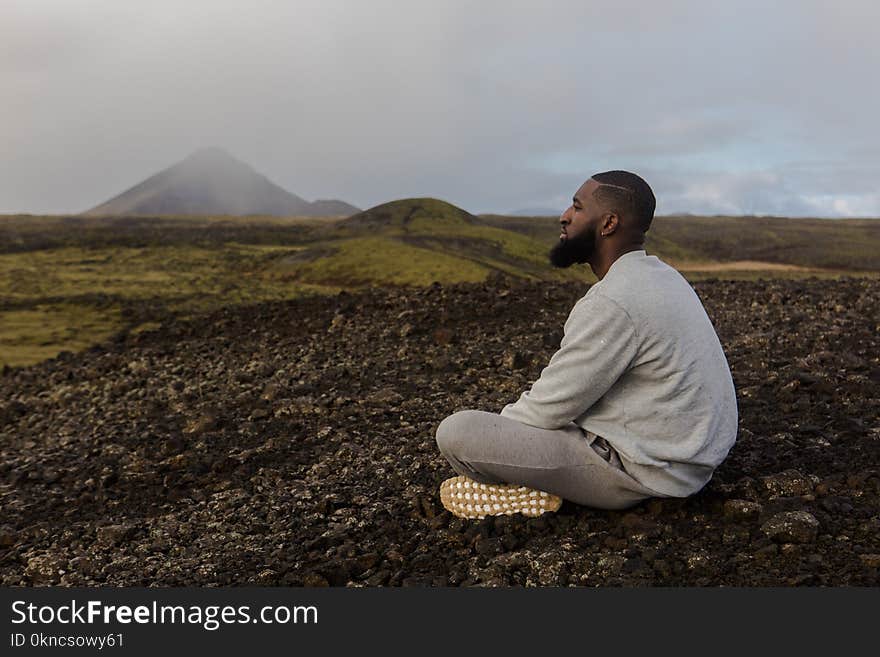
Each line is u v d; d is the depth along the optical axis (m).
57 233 156.50
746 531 3.52
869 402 5.20
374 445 5.84
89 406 9.00
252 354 9.95
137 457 6.60
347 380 7.85
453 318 9.83
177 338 12.10
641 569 3.32
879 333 7.12
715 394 3.39
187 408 7.94
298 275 88.38
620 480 3.47
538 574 3.39
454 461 3.76
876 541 3.34
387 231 157.88
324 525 4.50
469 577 3.50
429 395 6.94
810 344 7.02
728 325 8.31
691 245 176.12
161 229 176.50
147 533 4.89
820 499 3.79
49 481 6.45
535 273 93.12
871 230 197.50
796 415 5.18
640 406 3.37
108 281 80.88
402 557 3.80
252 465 5.86
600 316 3.27
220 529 4.75
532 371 7.35
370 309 11.20
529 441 3.52
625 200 3.42
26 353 29.33
